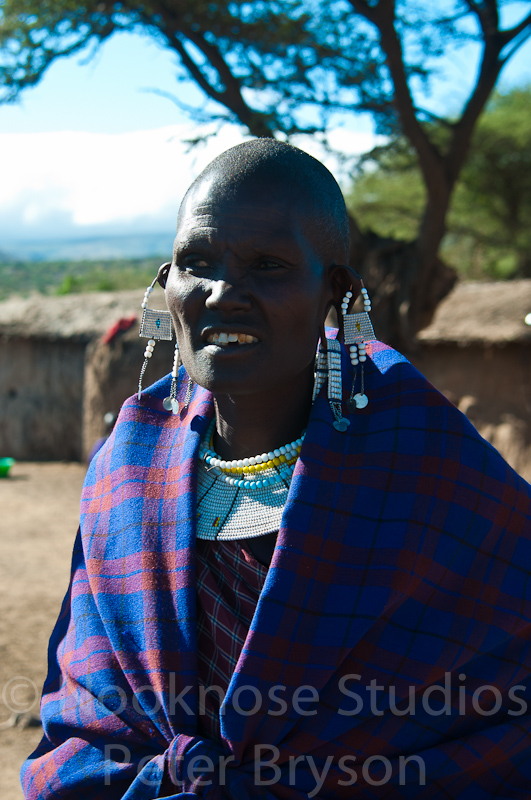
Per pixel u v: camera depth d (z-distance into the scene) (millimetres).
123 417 1735
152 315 1630
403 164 8516
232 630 1449
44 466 15969
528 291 13734
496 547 1486
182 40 7531
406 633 1433
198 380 1365
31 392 16844
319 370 1504
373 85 7590
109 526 1629
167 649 1459
